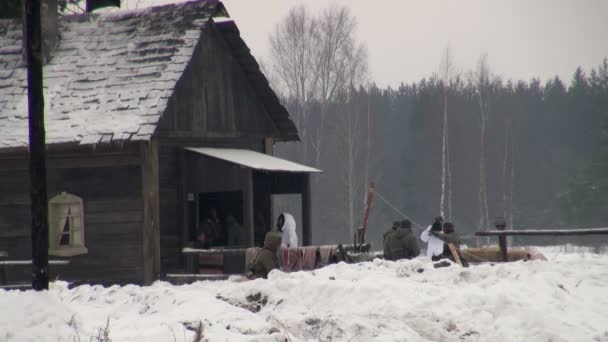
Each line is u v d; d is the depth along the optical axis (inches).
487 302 1807.3
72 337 1332.4
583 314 1836.9
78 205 3346.5
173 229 3430.1
